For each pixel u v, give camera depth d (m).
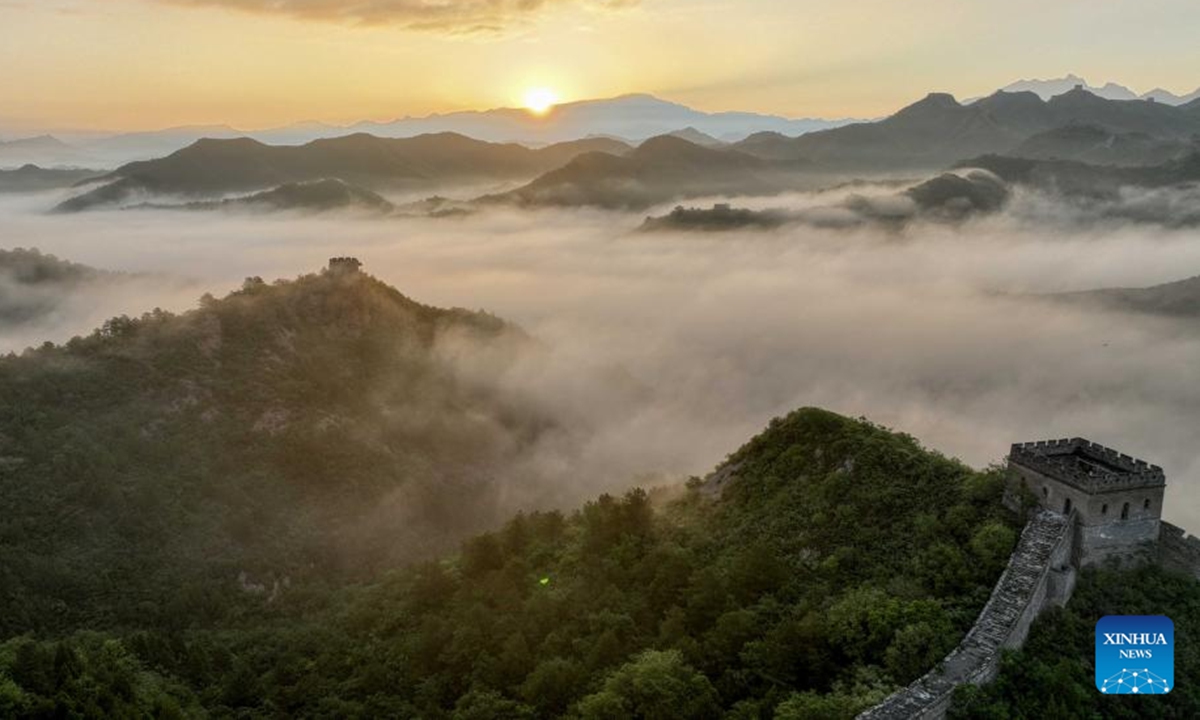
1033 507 63.00
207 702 74.19
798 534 74.25
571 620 71.25
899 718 47.66
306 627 93.75
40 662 65.62
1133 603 57.88
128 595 112.38
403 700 68.56
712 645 60.44
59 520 122.38
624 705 55.16
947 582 59.78
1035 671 51.56
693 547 78.88
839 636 57.50
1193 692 52.72
